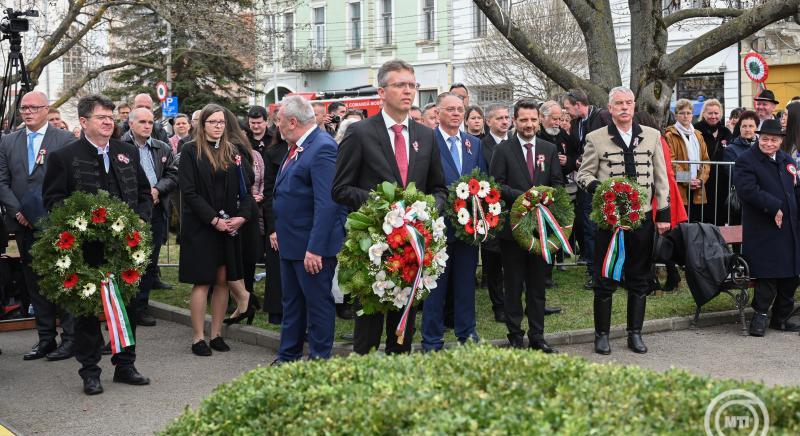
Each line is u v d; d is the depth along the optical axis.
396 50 39.28
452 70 36.94
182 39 30.12
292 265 7.38
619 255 7.87
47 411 6.64
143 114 10.12
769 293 8.91
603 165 8.17
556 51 28.31
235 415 3.62
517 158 8.20
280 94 45.22
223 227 8.19
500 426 3.02
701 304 9.14
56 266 6.80
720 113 12.25
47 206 7.27
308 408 3.51
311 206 7.24
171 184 10.28
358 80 41.09
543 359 3.85
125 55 31.36
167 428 3.90
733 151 11.28
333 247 7.09
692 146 11.60
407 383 3.55
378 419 3.22
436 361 3.87
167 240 13.09
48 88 40.34
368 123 6.54
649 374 3.69
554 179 8.21
